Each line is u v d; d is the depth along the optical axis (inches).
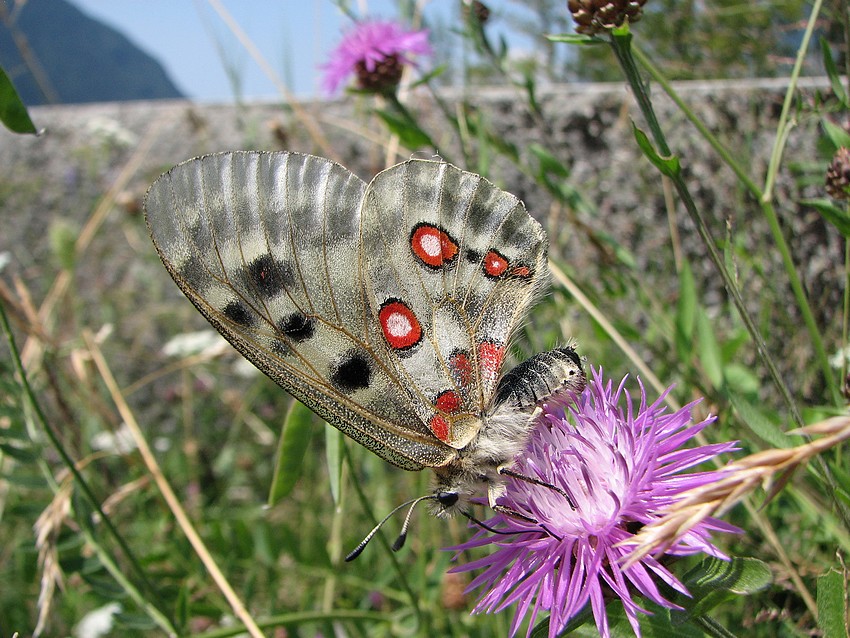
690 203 3.2
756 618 3.8
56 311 8.0
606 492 2.9
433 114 8.1
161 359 10.0
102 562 4.9
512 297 3.4
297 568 6.1
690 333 4.5
